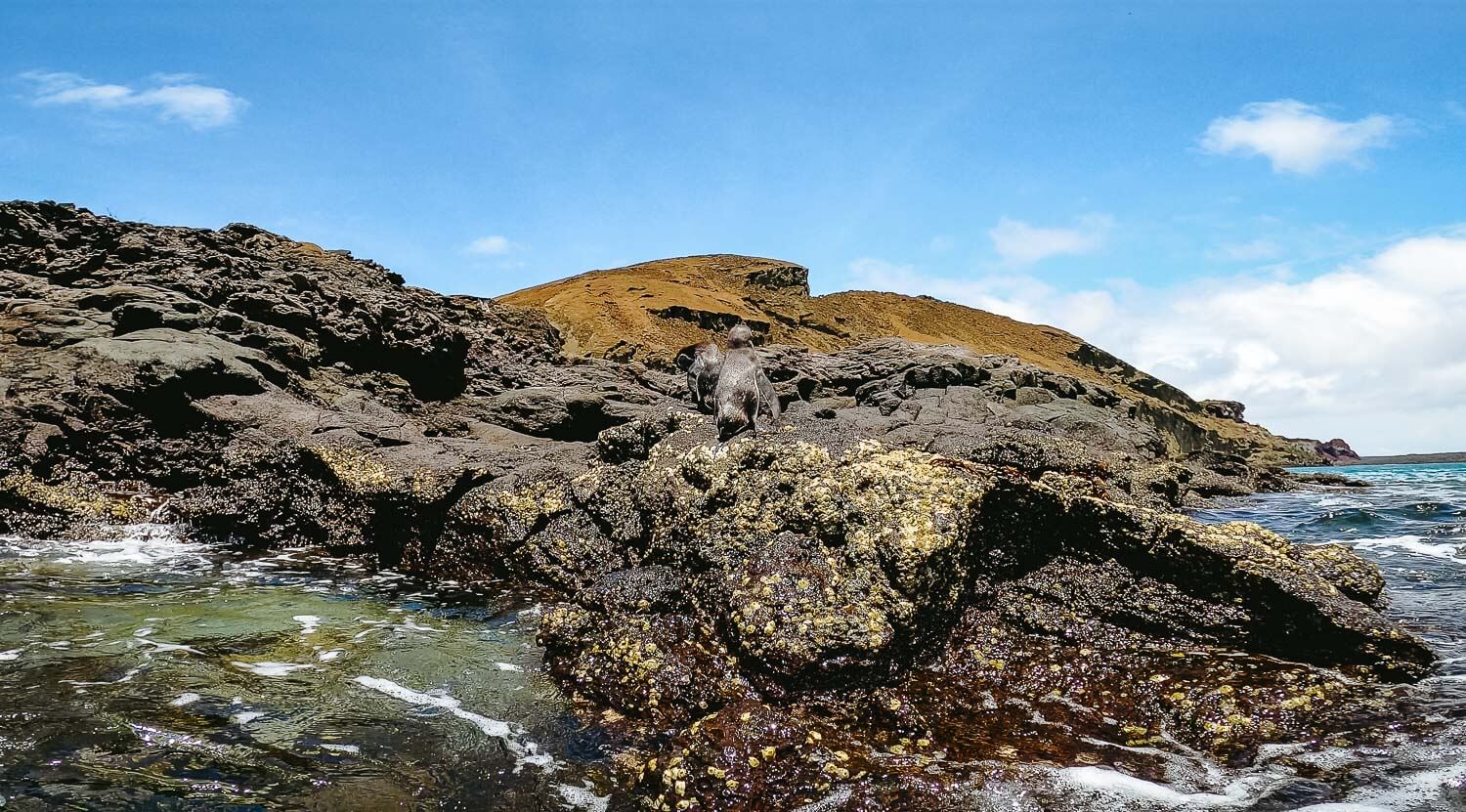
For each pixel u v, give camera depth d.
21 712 6.07
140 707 6.29
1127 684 6.81
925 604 7.05
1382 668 6.96
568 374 29.39
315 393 19.03
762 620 6.79
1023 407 35.16
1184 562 7.79
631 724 6.38
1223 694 6.48
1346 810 5.04
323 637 8.35
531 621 9.09
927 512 7.39
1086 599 8.00
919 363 39.69
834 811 5.09
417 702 6.75
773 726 5.74
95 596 9.48
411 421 19.61
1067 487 8.38
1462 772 5.42
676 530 9.30
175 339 16.72
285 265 24.48
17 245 21.16
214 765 5.47
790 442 9.34
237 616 8.97
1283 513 21.88
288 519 13.00
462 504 11.45
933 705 6.57
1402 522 18.34
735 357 10.97
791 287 107.25
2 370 15.29
